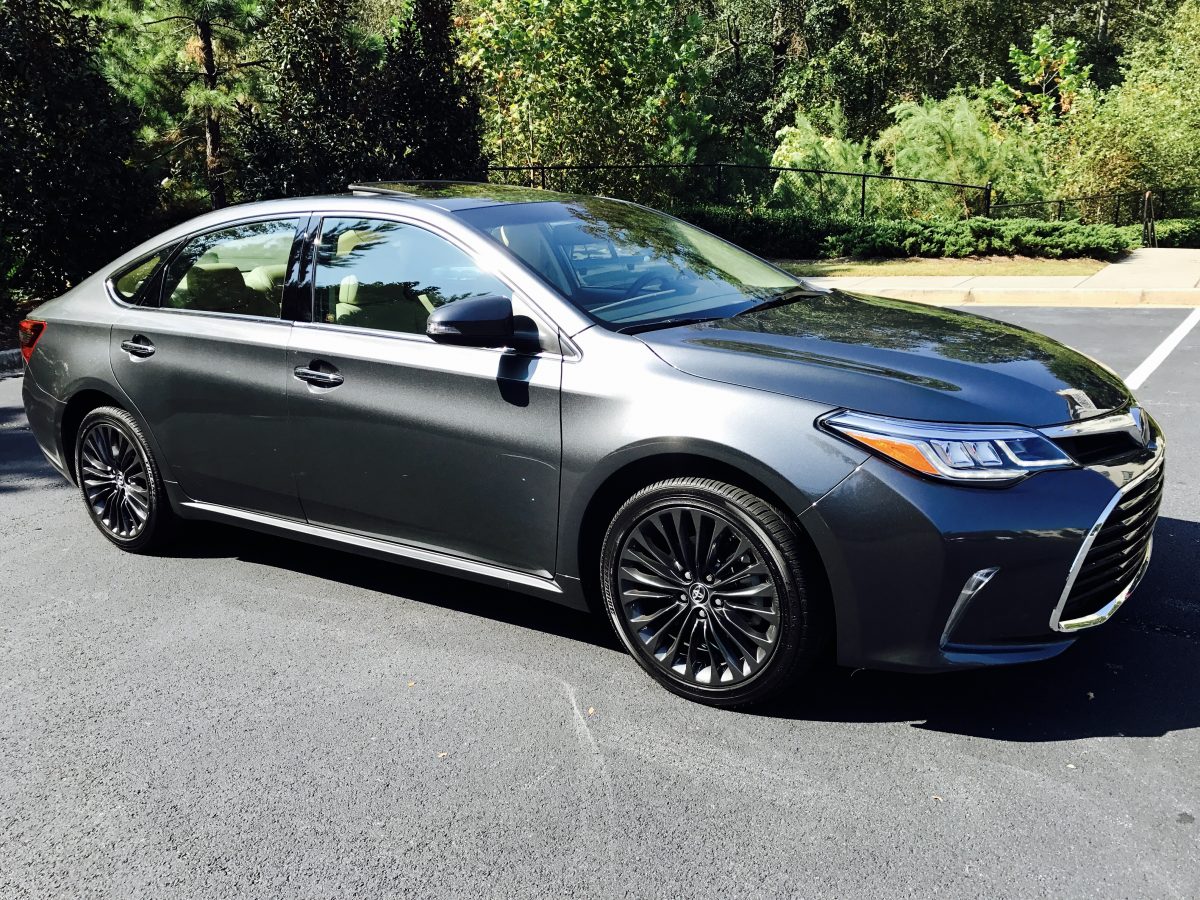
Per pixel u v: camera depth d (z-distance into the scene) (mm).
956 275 14484
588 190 20641
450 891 2453
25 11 11539
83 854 2656
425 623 3982
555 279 3578
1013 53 27969
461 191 4246
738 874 2467
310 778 2955
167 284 4543
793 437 2938
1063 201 20078
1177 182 23516
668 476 3238
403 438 3688
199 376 4273
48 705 3439
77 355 4762
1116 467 2977
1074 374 3268
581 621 3961
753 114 33094
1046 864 2453
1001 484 2816
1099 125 23250
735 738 3080
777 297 3961
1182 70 27172
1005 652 2906
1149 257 16234
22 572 4664
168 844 2682
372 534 3955
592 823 2693
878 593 2887
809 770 2893
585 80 20234
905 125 20281
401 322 3764
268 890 2486
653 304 3650
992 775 2828
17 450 6938
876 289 13328
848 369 3084
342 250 3982
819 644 3051
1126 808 2654
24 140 11602
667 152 21359
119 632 3992
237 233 4340
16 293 12828
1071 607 2949
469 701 3365
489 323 3285
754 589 3062
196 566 4668
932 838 2570
